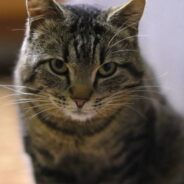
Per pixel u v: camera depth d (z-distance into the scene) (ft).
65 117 1.32
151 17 1.58
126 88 1.33
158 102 1.46
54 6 1.27
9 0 2.45
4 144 1.90
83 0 1.53
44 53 1.27
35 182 1.48
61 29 1.27
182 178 1.51
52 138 1.37
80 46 1.25
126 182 1.45
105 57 1.27
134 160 1.42
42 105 1.32
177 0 1.55
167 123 1.47
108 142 1.38
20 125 1.40
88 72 1.26
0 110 2.12
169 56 1.57
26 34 1.32
